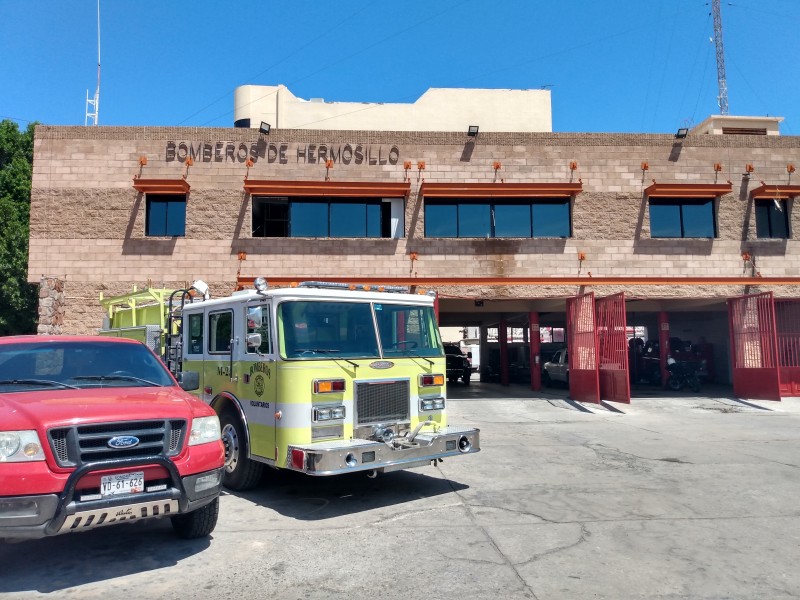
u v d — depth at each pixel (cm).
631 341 2634
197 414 544
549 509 692
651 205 1930
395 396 765
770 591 462
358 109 4066
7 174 2659
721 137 1939
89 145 1816
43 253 1780
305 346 719
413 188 1870
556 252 1877
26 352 593
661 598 451
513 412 1669
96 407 497
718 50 4050
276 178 1842
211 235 1806
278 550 563
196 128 1836
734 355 1912
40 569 516
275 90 4109
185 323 929
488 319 2919
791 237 1931
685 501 723
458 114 4031
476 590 467
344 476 880
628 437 1235
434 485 818
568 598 451
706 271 1894
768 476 855
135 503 480
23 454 452
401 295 815
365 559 538
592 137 1916
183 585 483
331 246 1831
